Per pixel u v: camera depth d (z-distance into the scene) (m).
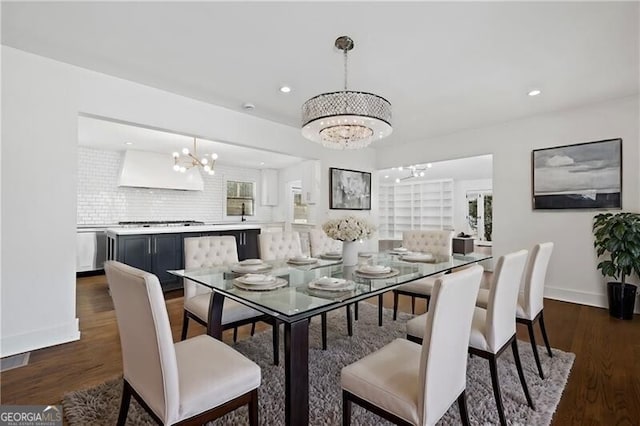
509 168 4.23
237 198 8.17
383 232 11.06
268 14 2.01
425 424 1.15
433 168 7.58
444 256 3.21
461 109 3.75
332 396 1.85
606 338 2.70
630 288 3.16
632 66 2.68
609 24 2.09
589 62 2.61
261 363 2.26
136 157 6.20
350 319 2.77
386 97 3.36
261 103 3.59
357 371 1.36
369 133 2.70
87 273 5.46
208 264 2.72
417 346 1.58
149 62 2.65
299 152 4.66
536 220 4.02
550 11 1.96
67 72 2.67
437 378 1.20
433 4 1.91
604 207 3.52
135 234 4.26
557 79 2.94
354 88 3.14
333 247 3.62
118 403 1.75
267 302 1.64
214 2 1.90
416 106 3.63
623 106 3.41
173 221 7.03
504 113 3.89
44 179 2.54
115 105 2.92
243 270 2.33
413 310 3.37
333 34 2.23
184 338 2.45
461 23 2.09
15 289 2.41
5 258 2.38
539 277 2.19
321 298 1.71
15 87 2.43
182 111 3.38
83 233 5.43
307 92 3.26
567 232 3.79
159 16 2.04
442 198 9.84
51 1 1.90
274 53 2.49
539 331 2.87
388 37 2.26
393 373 1.33
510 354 2.39
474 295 1.39
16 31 2.21
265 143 4.20
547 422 1.62
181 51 2.47
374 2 1.90
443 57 2.54
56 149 2.60
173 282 4.53
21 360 2.29
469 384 1.97
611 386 1.96
